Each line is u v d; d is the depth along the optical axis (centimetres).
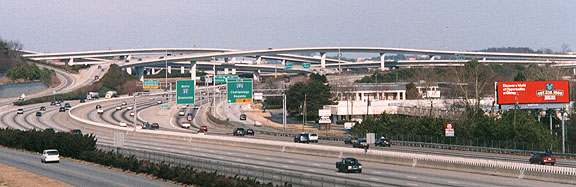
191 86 11912
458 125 10519
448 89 18125
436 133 10544
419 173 5947
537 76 17662
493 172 5772
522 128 9281
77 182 5619
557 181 5203
